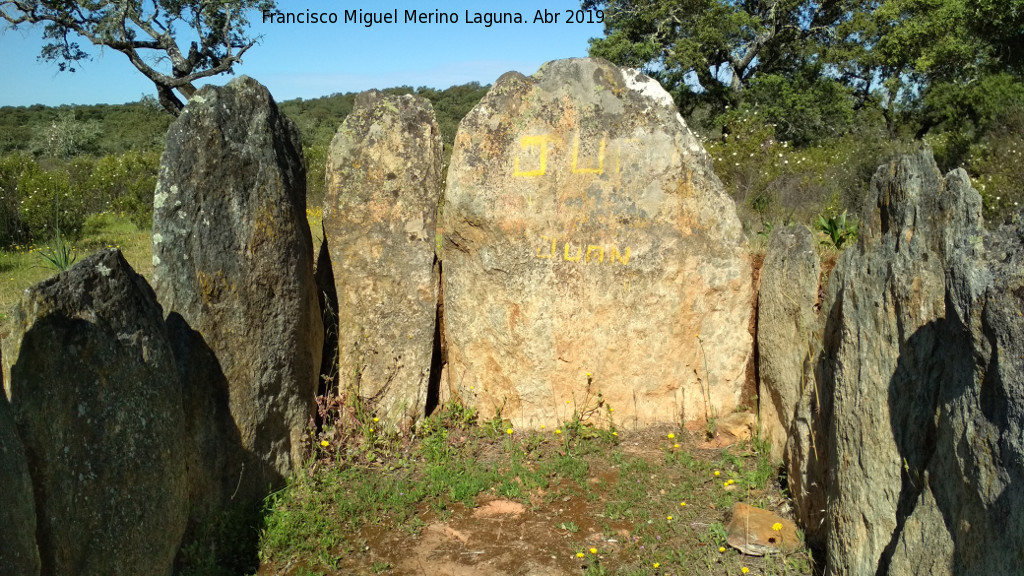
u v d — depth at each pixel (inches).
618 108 218.1
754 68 1000.9
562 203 217.5
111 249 132.5
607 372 224.5
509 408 225.9
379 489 191.3
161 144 1295.5
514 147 215.9
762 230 393.4
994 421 92.1
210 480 163.6
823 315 166.2
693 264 221.6
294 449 190.2
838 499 134.6
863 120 948.6
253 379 174.1
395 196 214.4
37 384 112.7
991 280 96.0
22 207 490.0
